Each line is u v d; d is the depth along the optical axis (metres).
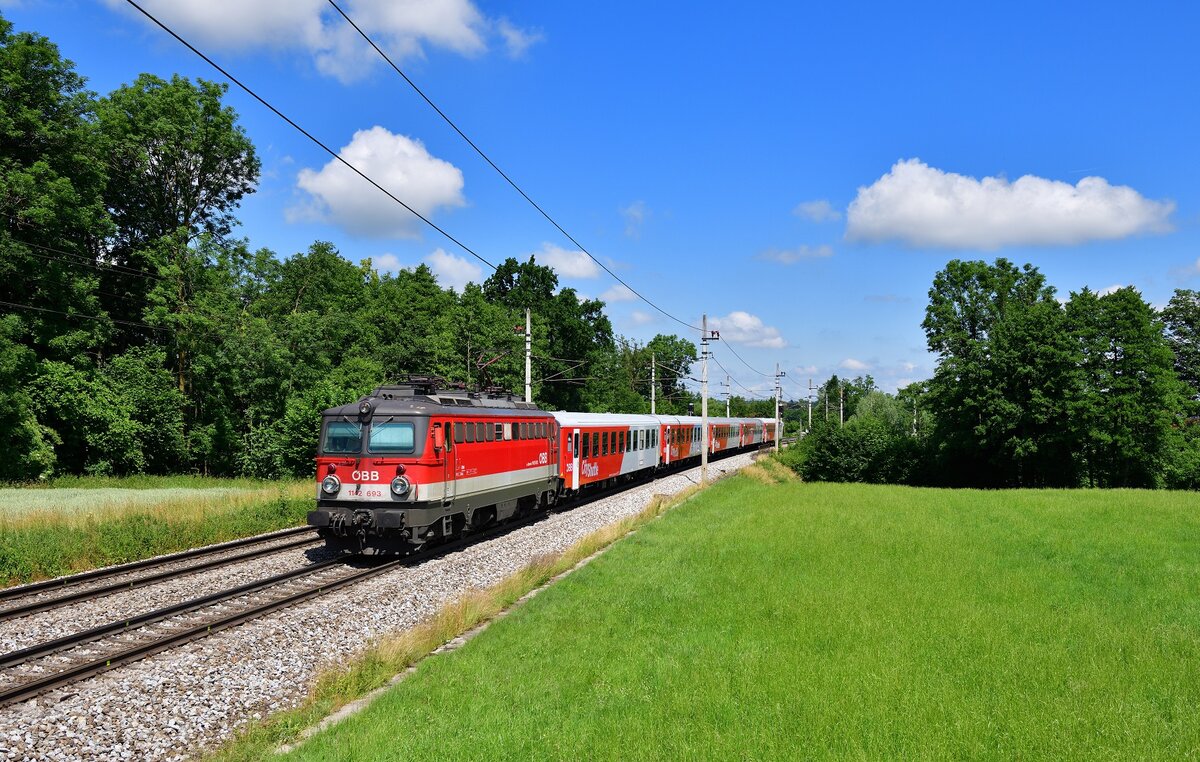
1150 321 44.75
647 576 14.77
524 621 11.49
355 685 8.91
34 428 31.50
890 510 25.50
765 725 7.43
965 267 55.75
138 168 40.19
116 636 10.38
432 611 12.80
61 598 11.98
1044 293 56.34
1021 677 8.95
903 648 9.98
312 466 34.00
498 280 74.56
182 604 11.63
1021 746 6.96
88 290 36.12
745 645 10.20
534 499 23.41
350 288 59.72
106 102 39.69
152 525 17.47
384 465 16.00
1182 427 52.62
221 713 8.13
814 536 19.55
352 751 6.83
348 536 16.19
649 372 92.94
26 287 33.91
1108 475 45.44
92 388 34.66
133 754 7.11
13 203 31.22
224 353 39.44
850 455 53.56
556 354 64.69
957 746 6.94
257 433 36.81
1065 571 15.56
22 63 32.09
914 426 78.69
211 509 20.56
